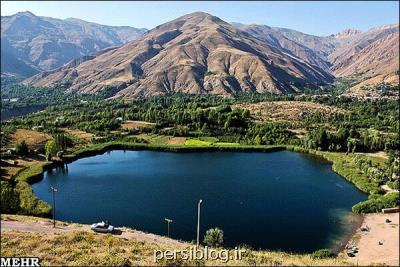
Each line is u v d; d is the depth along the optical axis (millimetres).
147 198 117812
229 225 97250
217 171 151250
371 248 81688
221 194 121938
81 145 191375
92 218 101438
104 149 186750
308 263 42250
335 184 134625
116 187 129625
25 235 53219
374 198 114062
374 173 134875
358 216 103812
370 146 182625
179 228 94938
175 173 148250
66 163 165375
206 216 103062
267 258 42938
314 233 92875
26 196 109062
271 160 170875
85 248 46625
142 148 190750
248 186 131125
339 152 181250
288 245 86438
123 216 102938
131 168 156500
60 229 73562
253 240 88812
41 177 142125
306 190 127125
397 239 85438
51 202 114188
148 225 96812
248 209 108750
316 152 181375
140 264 39625
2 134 190875
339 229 95312
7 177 132875
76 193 123312
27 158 162125
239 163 165000
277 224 98312
